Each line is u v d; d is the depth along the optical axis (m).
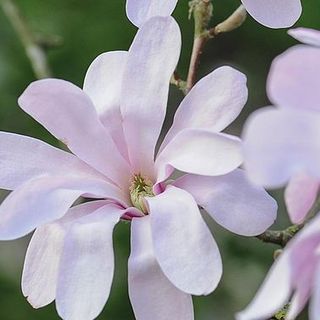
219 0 0.96
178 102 0.98
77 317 0.56
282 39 0.99
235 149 0.57
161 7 0.63
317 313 0.49
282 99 0.50
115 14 0.96
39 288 0.60
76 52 0.96
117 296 0.88
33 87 0.60
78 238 0.58
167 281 0.57
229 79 0.59
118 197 0.61
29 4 0.97
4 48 0.96
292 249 0.49
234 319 0.89
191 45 0.96
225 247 0.90
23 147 0.61
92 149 0.61
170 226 0.57
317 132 0.50
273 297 0.49
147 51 0.61
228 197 0.58
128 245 0.89
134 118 0.61
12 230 0.57
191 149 0.58
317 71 0.51
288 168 0.49
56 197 0.59
